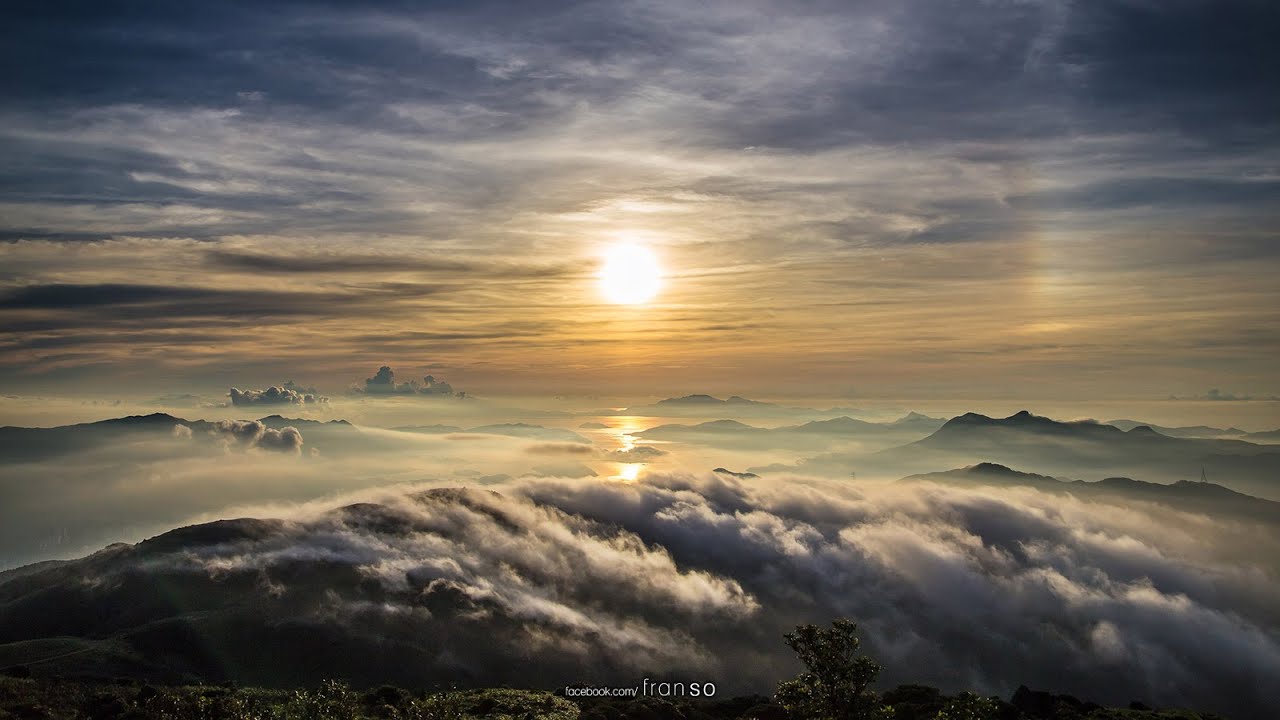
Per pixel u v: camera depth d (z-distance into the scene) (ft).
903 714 272.72
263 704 333.21
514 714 346.95
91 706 315.37
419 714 305.73
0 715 308.60
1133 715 283.38
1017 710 281.54
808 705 175.73
